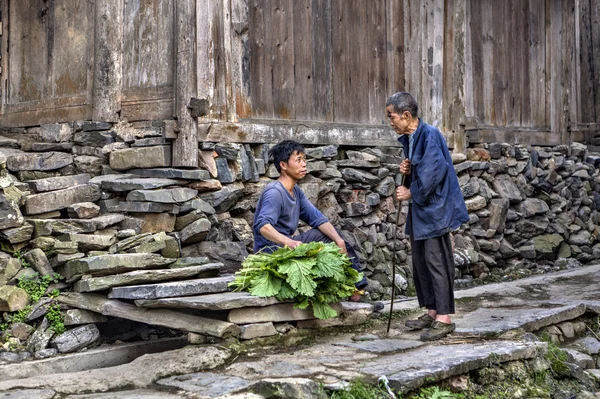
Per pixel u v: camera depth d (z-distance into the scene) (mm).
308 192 6414
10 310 4750
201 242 5633
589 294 6457
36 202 5281
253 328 4395
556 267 8617
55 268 5035
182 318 4480
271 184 4945
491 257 8156
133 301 4742
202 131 5797
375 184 7105
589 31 11102
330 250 4664
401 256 7285
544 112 9602
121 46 6086
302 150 4992
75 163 5980
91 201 5539
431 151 4543
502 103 9008
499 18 9008
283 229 4953
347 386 3561
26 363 4332
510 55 9148
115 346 4809
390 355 4188
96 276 4867
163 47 5836
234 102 6109
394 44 7668
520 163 8812
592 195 9695
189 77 5691
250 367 3953
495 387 4059
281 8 6605
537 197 9031
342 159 7000
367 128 7234
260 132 6234
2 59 6938
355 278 4926
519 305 5863
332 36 7055
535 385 4184
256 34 6383
